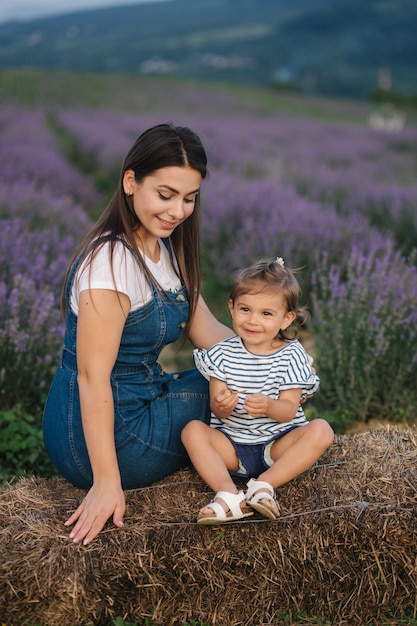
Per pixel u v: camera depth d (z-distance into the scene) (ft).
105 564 7.22
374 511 7.71
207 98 112.98
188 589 7.52
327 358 13.55
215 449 8.15
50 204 22.99
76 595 7.15
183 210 7.68
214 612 7.63
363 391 12.96
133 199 7.76
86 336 7.43
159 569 7.38
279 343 8.42
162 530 7.48
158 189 7.49
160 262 8.19
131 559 7.28
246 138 53.11
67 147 52.75
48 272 15.65
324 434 7.93
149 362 8.25
